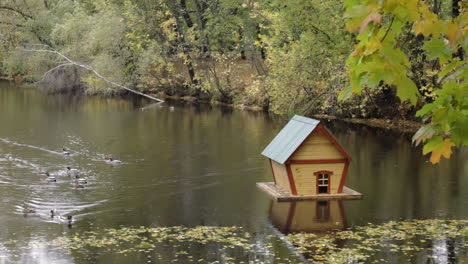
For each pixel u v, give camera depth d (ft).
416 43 107.34
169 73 176.96
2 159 81.15
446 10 100.42
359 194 61.16
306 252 44.47
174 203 59.62
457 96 15.43
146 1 168.14
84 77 175.42
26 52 186.91
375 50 13.93
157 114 136.26
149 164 79.41
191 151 89.25
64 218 53.78
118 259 42.88
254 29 163.73
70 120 123.34
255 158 83.71
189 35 166.91
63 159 82.07
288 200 59.98
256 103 150.20
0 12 194.39
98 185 67.21
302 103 130.93
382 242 46.88
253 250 45.06
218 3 171.22
